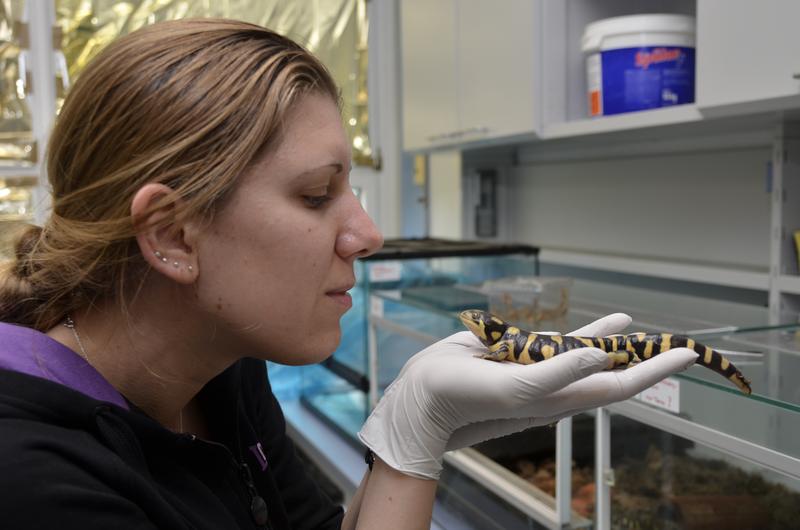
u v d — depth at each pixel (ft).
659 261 5.83
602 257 6.32
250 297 1.76
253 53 1.71
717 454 3.03
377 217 9.30
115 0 7.77
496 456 4.49
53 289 1.86
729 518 3.01
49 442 1.55
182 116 1.63
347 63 8.92
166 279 1.78
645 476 3.41
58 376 1.74
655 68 4.71
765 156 5.10
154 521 1.71
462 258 5.99
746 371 2.77
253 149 1.65
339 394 6.62
